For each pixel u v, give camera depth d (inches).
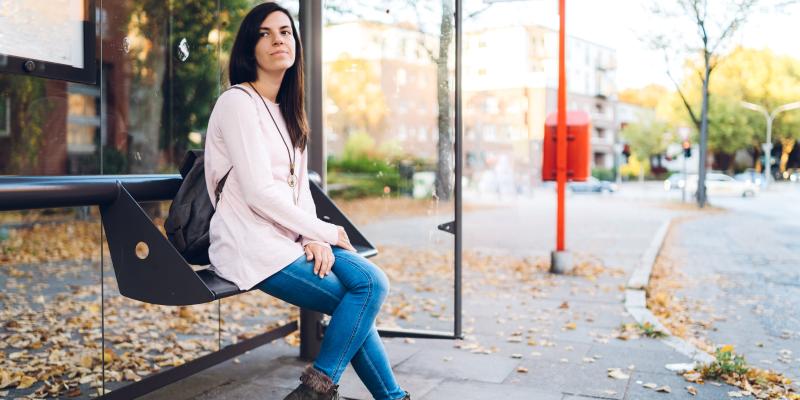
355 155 330.3
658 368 165.5
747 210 1047.6
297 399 97.7
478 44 415.5
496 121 1274.6
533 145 1343.5
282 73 106.2
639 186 2527.1
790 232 665.0
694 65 977.5
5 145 212.2
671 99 1653.5
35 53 111.0
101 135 217.6
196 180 106.3
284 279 97.3
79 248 351.6
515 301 270.8
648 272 352.5
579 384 150.8
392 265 384.8
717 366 159.5
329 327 98.9
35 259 335.0
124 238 97.7
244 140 96.0
